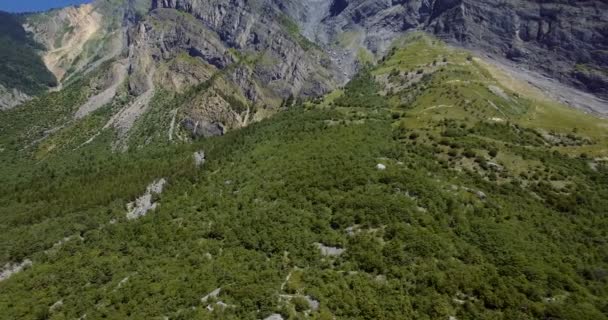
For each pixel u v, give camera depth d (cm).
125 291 10956
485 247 11125
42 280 12675
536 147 19688
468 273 9938
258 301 9206
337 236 11162
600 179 16988
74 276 12538
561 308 9306
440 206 12294
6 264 14488
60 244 15162
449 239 11088
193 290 10069
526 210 13525
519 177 15925
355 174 13675
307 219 11981
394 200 12125
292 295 9356
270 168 16138
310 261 10469
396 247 10438
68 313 10888
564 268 10788
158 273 11375
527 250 11219
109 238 14625
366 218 11488
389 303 9056
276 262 10594
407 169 14438
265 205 13475
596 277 10850
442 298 9294
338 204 12288
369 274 9919
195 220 13925
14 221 17562
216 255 11625
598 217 14150
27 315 11119
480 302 9319
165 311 9681
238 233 12250
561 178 16288
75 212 17650
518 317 9025
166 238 13275
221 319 8869
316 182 13688
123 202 17825
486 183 14662
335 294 9281
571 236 12594
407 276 9756
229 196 14900
